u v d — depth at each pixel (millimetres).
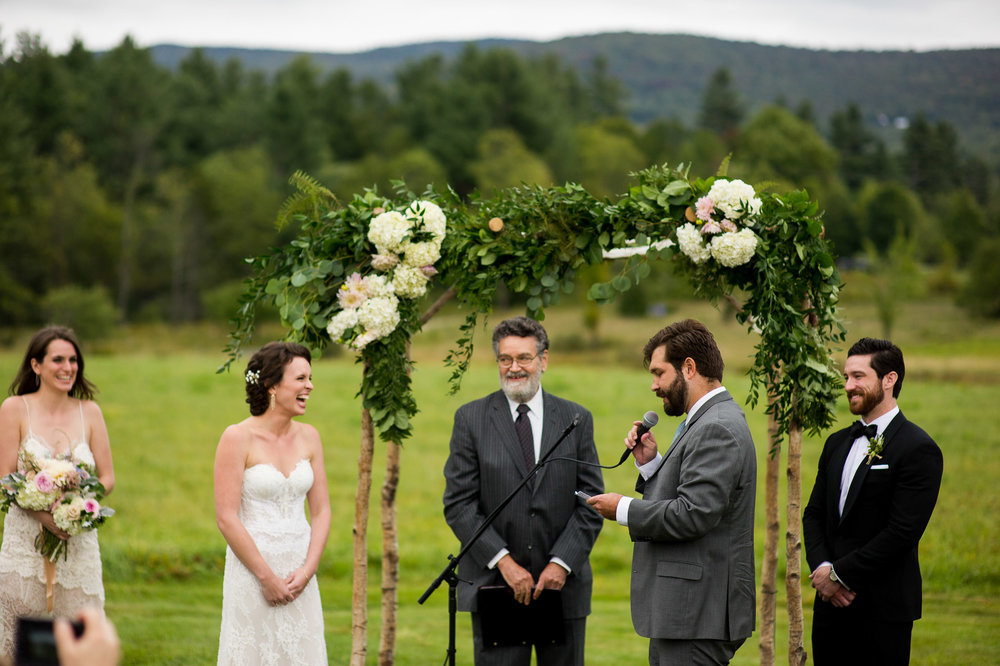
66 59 74812
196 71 82188
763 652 4512
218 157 64250
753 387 4316
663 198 4340
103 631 1599
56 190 56469
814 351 4293
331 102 81500
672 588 3479
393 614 4641
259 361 4008
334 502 11594
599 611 7293
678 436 3604
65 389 4371
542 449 4223
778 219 4223
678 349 3576
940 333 39438
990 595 7336
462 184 72688
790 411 4305
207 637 6023
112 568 7750
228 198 61844
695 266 4434
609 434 16109
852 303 46156
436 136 73312
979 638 6027
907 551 3732
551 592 4008
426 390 21188
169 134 69500
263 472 3943
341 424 16953
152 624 6316
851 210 74688
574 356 37500
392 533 4656
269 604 3902
